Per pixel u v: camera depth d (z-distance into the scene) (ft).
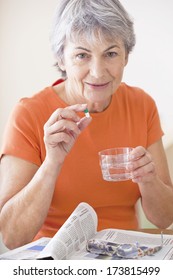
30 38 8.78
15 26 8.79
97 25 4.28
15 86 8.90
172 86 8.27
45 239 4.06
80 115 5.11
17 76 8.91
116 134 5.20
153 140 5.42
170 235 4.05
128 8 8.43
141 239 3.93
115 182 4.99
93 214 4.16
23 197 4.42
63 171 4.94
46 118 5.02
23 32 8.79
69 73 4.73
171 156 7.82
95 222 4.12
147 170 4.37
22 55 8.84
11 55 8.86
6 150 4.82
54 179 4.40
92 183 4.99
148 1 8.29
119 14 4.36
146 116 5.42
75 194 4.96
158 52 8.32
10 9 8.78
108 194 5.01
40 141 4.92
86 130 5.07
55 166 4.36
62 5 4.58
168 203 4.95
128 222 5.12
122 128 5.25
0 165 4.94
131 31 4.66
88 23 4.27
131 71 8.53
